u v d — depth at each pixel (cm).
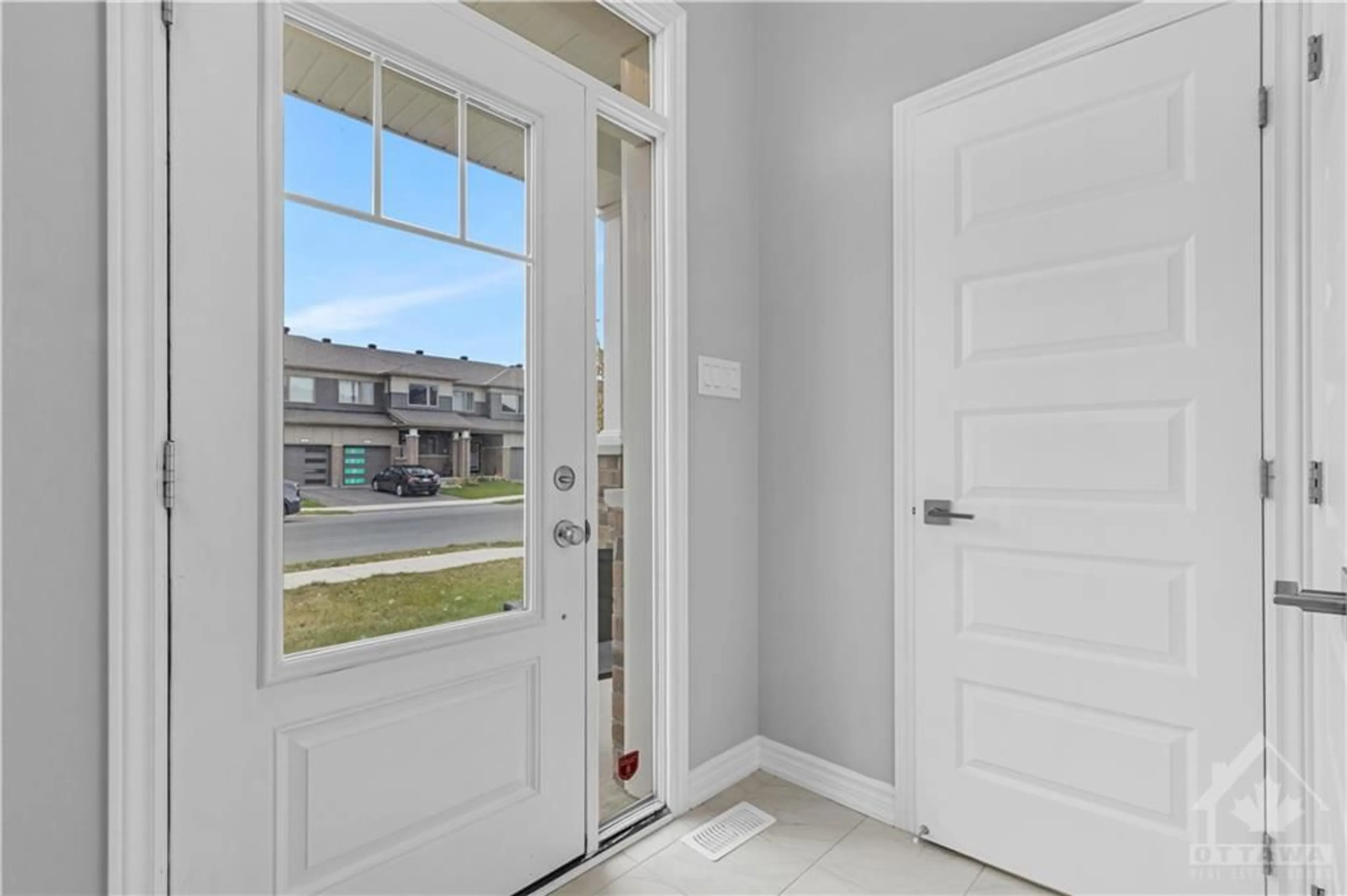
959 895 159
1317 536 122
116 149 103
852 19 202
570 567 168
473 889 148
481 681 150
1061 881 159
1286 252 132
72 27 100
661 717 196
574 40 207
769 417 222
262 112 118
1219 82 140
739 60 221
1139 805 149
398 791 136
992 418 171
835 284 205
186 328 109
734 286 217
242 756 115
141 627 105
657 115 193
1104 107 154
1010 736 167
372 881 132
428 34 139
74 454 100
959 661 176
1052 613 161
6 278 95
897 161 190
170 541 108
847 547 201
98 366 102
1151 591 147
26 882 97
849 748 200
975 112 175
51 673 98
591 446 173
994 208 171
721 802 202
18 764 96
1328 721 117
